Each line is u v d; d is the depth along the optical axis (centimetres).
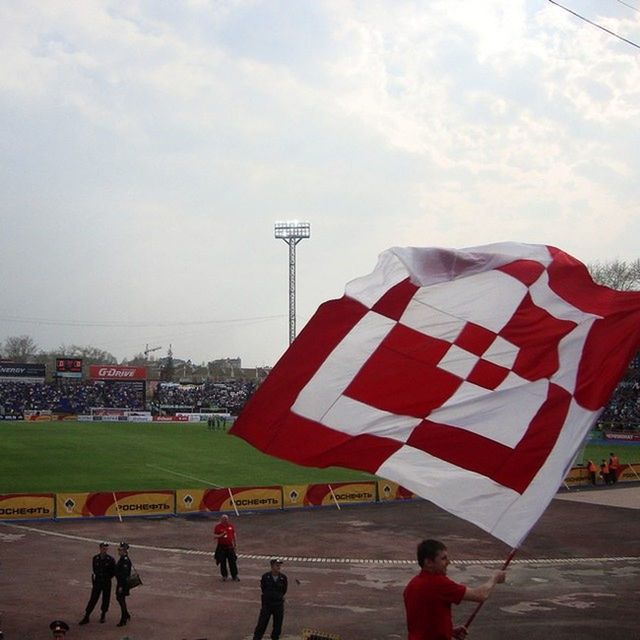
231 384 14475
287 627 1931
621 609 2120
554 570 2616
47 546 2891
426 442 676
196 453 6044
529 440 671
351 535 3191
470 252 782
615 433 7606
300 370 719
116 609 2088
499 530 628
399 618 2014
